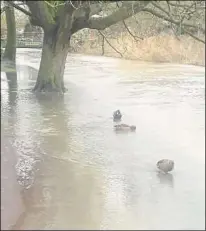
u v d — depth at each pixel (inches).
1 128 623.2
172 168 445.7
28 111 765.3
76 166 462.0
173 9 943.0
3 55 1694.1
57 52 983.6
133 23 1403.8
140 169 458.0
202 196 386.9
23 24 2177.7
